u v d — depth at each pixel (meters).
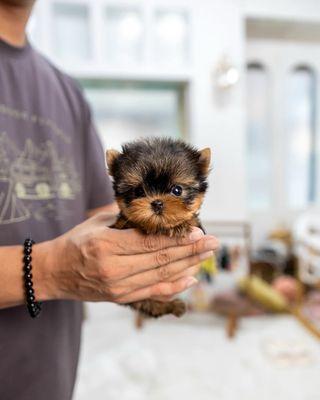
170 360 1.13
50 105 0.44
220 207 1.52
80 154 0.49
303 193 1.81
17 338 0.36
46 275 0.31
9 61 0.40
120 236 0.30
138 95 1.59
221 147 1.50
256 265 1.59
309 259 1.48
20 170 0.39
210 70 1.44
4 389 0.35
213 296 1.37
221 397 0.95
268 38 1.68
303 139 1.78
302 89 1.75
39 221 0.40
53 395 0.38
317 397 0.95
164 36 1.43
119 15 1.40
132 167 0.33
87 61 1.37
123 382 1.02
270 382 1.01
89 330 1.35
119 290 0.31
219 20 1.43
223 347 1.21
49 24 1.32
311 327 1.29
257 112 1.73
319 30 1.62
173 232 0.31
